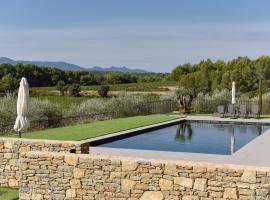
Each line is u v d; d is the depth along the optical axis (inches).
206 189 307.4
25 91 522.0
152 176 321.1
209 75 1850.4
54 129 737.6
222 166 304.7
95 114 935.0
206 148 622.2
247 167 300.5
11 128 724.7
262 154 518.3
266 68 1764.3
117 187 330.6
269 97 1157.7
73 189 343.0
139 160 324.5
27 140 402.3
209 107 1137.4
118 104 1031.0
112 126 773.9
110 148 554.6
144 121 865.5
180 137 725.3
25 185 355.9
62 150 393.7
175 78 2458.2
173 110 1177.4
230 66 1989.4
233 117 965.2
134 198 326.3
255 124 884.6
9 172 404.2
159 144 651.5
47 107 852.0
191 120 933.8
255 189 295.1
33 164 352.8
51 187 348.8
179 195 314.5
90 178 337.7
